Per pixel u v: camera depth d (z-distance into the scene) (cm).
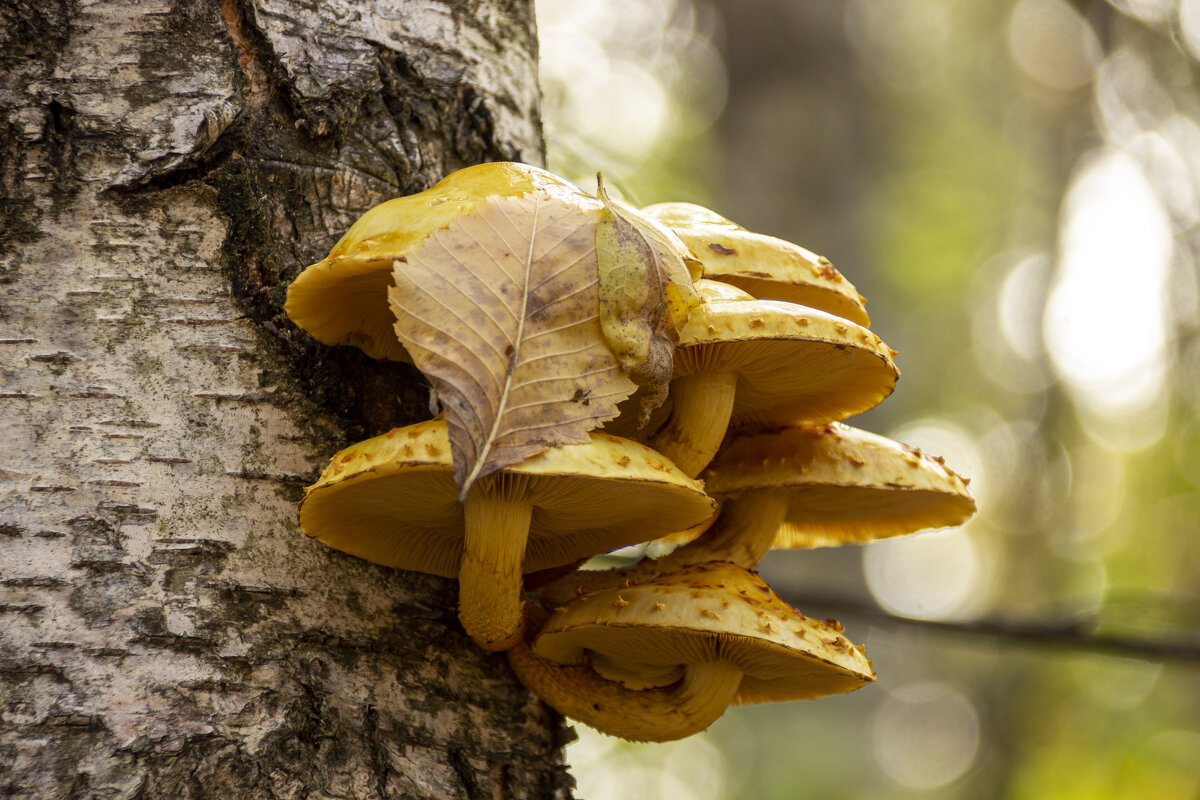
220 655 90
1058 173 400
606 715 94
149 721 89
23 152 91
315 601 92
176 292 92
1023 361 439
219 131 92
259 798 89
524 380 87
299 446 92
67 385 90
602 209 89
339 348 93
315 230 93
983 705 345
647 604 91
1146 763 280
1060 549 408
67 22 92
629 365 88
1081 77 393
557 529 94
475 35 98
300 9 94
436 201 89
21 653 89
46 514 90
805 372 95
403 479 90
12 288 91
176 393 91
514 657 93
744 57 250
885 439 98
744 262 95
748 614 92
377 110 95
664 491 90
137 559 90
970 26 398
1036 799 295
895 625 118
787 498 98
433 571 93
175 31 93
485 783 93
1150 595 117
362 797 90
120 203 92
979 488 444
